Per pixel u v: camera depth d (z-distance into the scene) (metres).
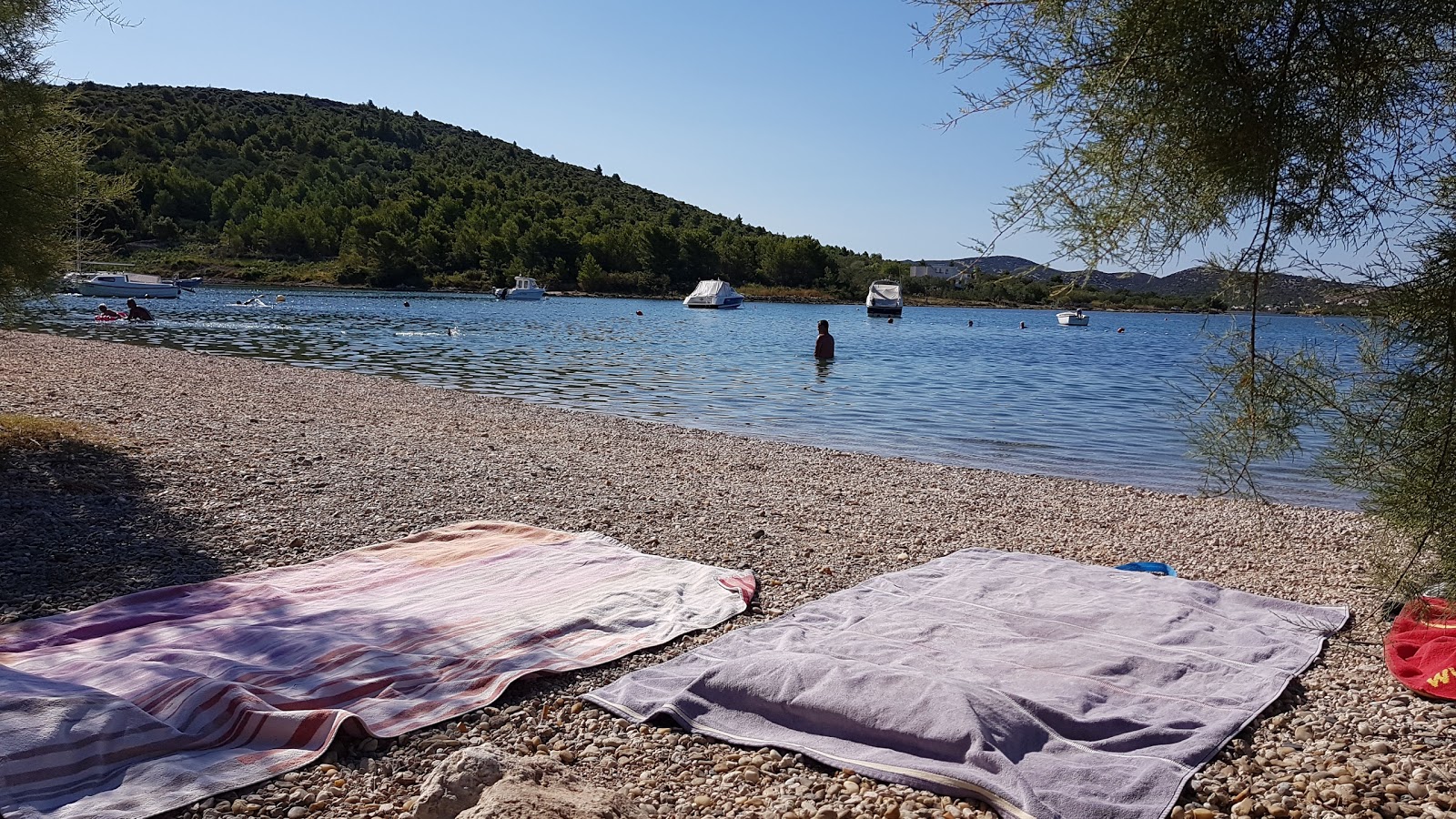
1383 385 4.48
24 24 8.73
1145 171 3.72
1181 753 4.06
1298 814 3.62
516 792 3.11
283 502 8.41
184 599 5.76
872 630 5.46
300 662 4.73
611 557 6.98
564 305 80.50
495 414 15.70
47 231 9.05
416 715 4.36
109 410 12.55
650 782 3.89
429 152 163.62
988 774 3.74
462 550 7.12
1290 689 4.88
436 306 66.81
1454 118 3.71
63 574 6.20
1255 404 4.03
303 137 141.00
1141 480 13.38
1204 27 3.39
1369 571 7.24
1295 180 3.61
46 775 3.51
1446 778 3.87
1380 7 3.32
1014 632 5.45
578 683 4.88
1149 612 5.78
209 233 102.81
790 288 112.75
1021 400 22.38
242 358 25.42
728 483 10.73
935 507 9.93
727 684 4.56
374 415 14.47
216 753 3.93
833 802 3.71
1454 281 4.09
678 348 36.06
